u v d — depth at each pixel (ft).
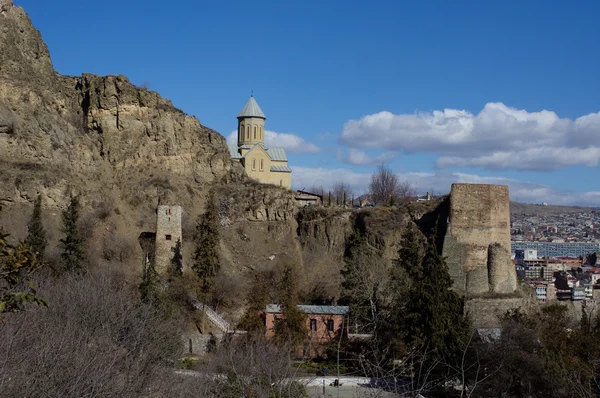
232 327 239.71
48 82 346.74
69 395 83.15
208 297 249.34
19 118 314.76
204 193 351.67
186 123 365.20
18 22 341.00
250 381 120.47
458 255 296.92
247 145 405.80
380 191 456.86
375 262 276.00
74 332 126.00
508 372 168.76
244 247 329.52
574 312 315.17
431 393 162.91
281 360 138.92
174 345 164.14
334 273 314.14
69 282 180.86
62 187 303.89
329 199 386.32
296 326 214.07
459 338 171.53
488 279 297.33
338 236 336.29
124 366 113.19
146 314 161.99
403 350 190.49
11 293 63.46
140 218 321.93
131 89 357.00
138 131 353.10
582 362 183.21
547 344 193.26
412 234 276.82
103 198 320.29
